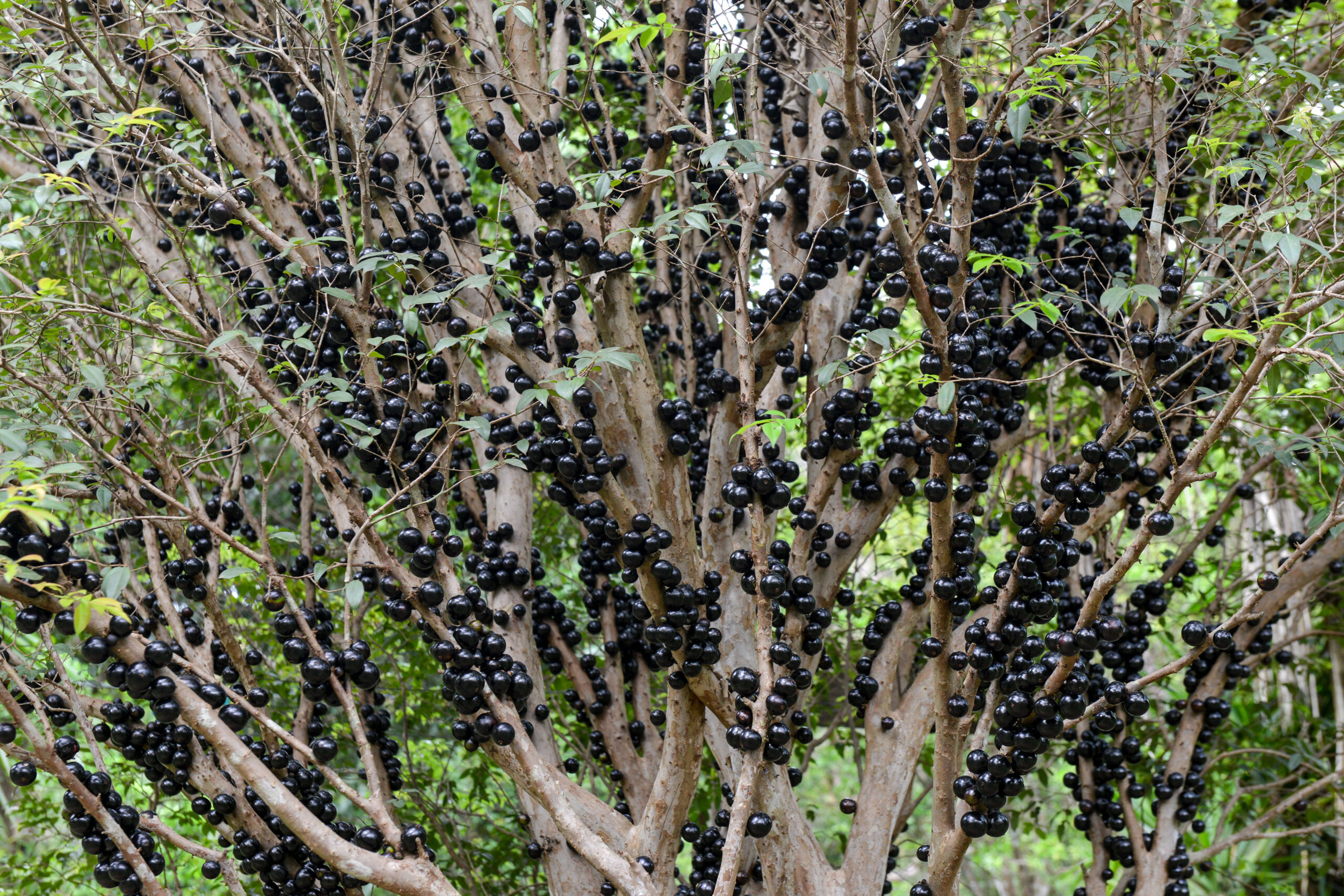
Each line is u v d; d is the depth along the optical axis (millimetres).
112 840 3809
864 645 5664
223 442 5551
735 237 5492
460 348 4742
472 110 4625
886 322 4586
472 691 3951
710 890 4836
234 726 3660
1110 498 5145
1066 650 3490
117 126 3723
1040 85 3932
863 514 5074
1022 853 14695
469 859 6348
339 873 4246
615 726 5570
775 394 5535
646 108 6039
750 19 5602
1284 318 3145
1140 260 4570
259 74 5156
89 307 3760
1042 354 5227
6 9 4102
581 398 4145
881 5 4414
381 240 4594
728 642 4762
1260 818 5863
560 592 7938
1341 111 3957
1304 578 5617
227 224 4316
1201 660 5754
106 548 4547
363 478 7406
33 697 3635
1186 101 4664
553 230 4234
